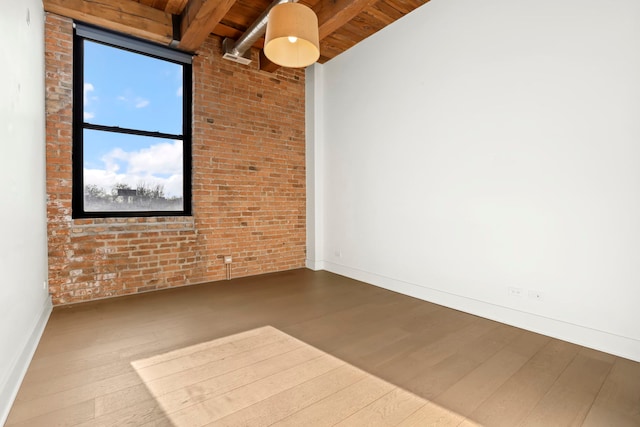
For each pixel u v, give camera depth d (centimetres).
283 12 184
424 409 152
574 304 224
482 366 193
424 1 312
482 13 271
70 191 292
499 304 264
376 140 371
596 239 214
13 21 186
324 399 159
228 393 163
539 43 238
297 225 455
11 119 178
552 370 189
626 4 200
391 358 202
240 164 398
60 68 286
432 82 311
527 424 143
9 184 172
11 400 152
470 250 283
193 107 362
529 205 245
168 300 311
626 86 200
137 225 331
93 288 308
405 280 340
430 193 314
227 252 391
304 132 459
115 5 301
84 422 140
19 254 188
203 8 276
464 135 286
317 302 312
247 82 401
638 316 198
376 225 372
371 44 374
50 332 234
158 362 193
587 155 216
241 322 260
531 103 242
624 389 170
